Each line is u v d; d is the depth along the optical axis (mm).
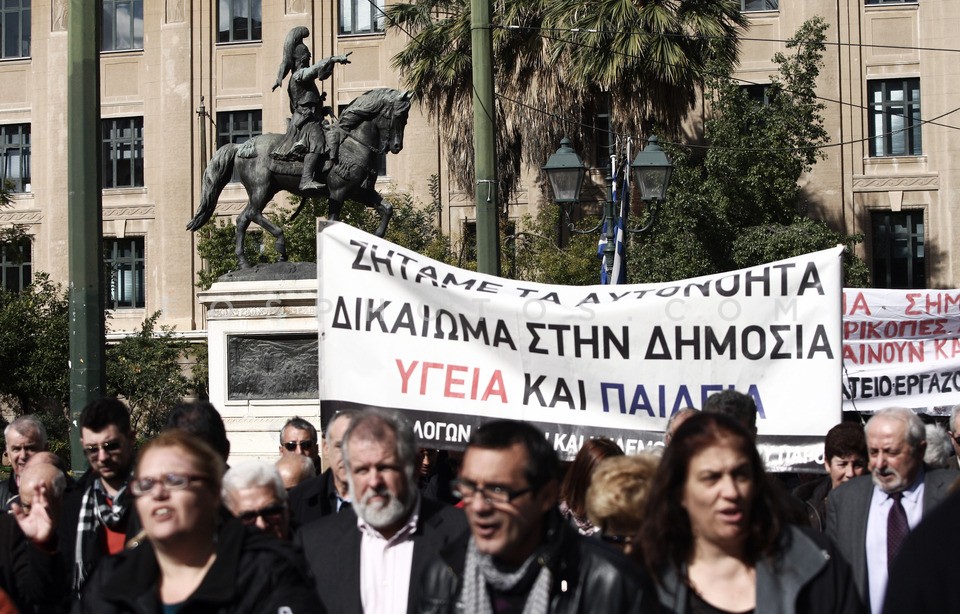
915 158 36062
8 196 34406
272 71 38656
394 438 5352
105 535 6574
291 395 14734
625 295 8141
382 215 16188
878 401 11422
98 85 10570
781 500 4680
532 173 36750
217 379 14961
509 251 32438
